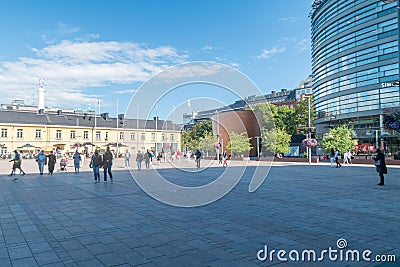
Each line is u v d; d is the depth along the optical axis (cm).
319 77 5238
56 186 1309
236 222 675
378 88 3931
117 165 2950
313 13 5416
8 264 436
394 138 3803
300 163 3419
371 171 2219
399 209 820
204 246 513
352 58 4325
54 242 534
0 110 5953
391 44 3806
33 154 5541
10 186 1313
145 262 443
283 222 675
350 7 4347
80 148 6228
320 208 832
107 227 633
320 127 5253
